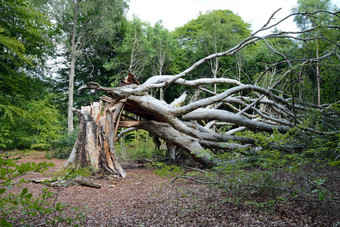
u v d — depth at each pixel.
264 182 4.18
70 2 21.77
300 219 2.96
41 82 17.31
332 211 3.01
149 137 12.86
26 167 1.53
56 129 16.84
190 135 8.67
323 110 8.07
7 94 14.57
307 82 8.17
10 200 1.84
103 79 29.97
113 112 8.03
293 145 6.80
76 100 27.12
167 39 25.81
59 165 10.67
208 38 26.27
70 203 4.37
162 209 3.87
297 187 4.07
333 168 5.09
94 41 27.53
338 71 7.62
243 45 8.45
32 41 14.73
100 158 7.45
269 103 9.20
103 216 3.62
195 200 4.20
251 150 8.88
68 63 29.23
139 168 9.89
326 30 8.45
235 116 8.97
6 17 13.07
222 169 4.79
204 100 7.95
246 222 3.03
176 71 28.20
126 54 26.45
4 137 15.13
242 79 26.95
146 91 8.68
